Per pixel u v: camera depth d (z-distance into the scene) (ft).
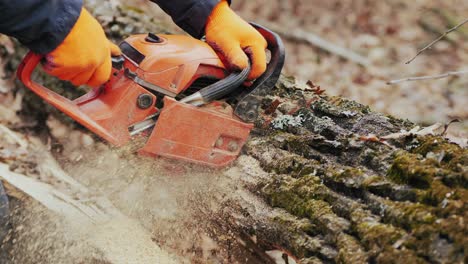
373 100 10.33
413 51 12.20
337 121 5.83
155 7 10.81
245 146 5.83
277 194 5.43
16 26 4.80
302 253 5.08
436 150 5.12
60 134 7.11
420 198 4.81
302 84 6.62
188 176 5.72
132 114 5.34
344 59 11.71
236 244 5.68
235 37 5.41
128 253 5.57
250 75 5.45
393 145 5.38
